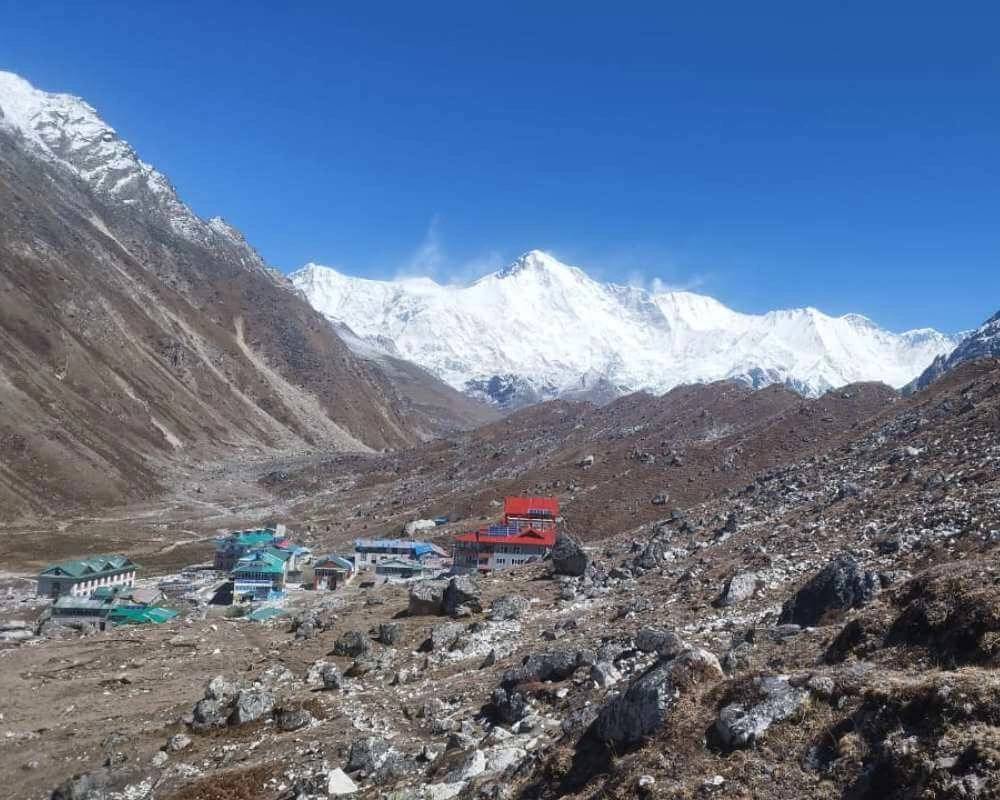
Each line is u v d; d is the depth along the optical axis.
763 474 120.44
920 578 32.44
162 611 113.06
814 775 22.38
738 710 25.41
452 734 41.56
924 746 20.88
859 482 80.81
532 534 130.88
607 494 155.75
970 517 52.97
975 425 81.06
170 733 54.41
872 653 29.77
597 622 59.91
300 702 54.00
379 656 64.88
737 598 53.06
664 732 26.61
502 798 30.11
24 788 48.66
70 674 73.62
